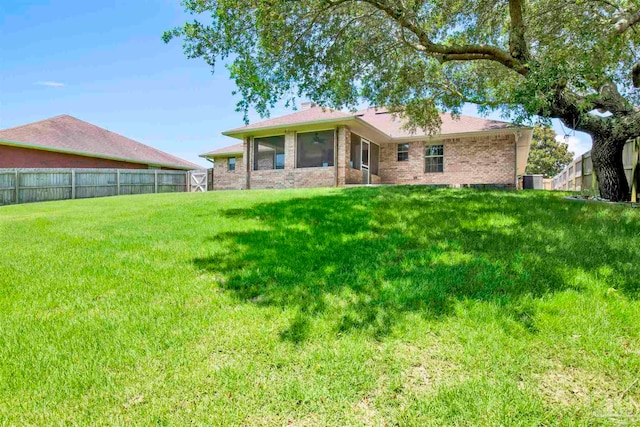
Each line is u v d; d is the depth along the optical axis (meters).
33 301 3.15
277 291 3.20
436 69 10.14
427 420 1.71
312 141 14.56
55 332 2.59
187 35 6.84
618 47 7.01
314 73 8.56
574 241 4.03
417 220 5.50
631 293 2.73
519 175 22.11
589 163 11.13
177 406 1.85
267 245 4.64
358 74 9.52
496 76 10.29
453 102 11.12
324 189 10.68
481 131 14.61
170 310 2.91
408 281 3.20
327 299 2.97
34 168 15.59
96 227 6.21
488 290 2.93
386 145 17.02
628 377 1.92
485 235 4.50
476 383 1.92
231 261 4.10
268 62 7.60
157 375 2.10
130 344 2.42
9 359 2.27
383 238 4.64
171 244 4.92
